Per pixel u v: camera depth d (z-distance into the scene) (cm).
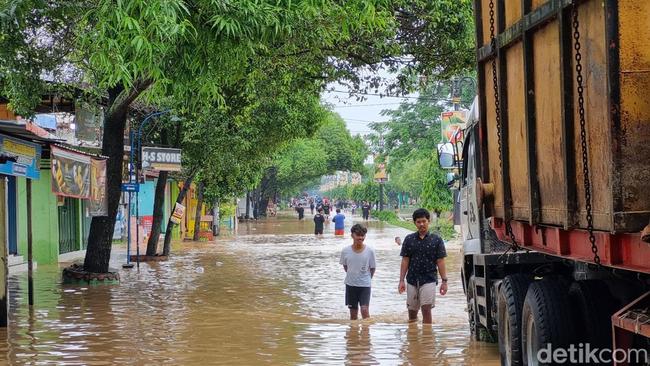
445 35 2128
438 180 4841
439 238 1410
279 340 1290
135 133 3250
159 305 1758
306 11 1213
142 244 3512
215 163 3381
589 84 598
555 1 650
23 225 2694
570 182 641
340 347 1218
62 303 1770
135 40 997
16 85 1417
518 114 791
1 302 1400
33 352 1175
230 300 1870
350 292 1519
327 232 5881
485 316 1155
